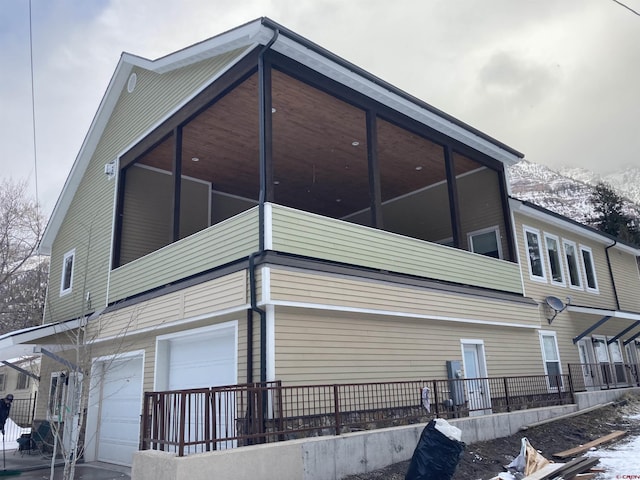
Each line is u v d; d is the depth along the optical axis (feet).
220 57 32.01
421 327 34.24
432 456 20.11
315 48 28.30
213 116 34.81
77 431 26.30
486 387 37.50
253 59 28.55
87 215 48.34
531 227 51.06
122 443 37.17
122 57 42.70
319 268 26.96
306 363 26.32
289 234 26.53
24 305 90.33
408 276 32.96
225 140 38.70
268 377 24.47
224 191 50.01
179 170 35.09
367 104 33.27
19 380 92.48
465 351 38.34
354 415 27.48
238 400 25.94
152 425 21.40
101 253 43.70
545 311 49.01
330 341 27.96
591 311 50.37
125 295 38.09
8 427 73.41
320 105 33.27
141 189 43.96
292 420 24.14
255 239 26.08
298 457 21.44
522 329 44.86
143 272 36.22
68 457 25.26
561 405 40.63
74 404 30.07
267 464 20.30
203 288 28.66
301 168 45.14
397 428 26.25
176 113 36.04
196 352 31.40
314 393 25.79
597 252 63.10
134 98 43.01
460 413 31.50
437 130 39.11
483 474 25.00
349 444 23.48
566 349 50.19
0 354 40.63
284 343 25.50
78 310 45.60
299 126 36.55
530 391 42.39
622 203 135.13
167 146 39.93
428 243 35.55
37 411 50.90
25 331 37.88
